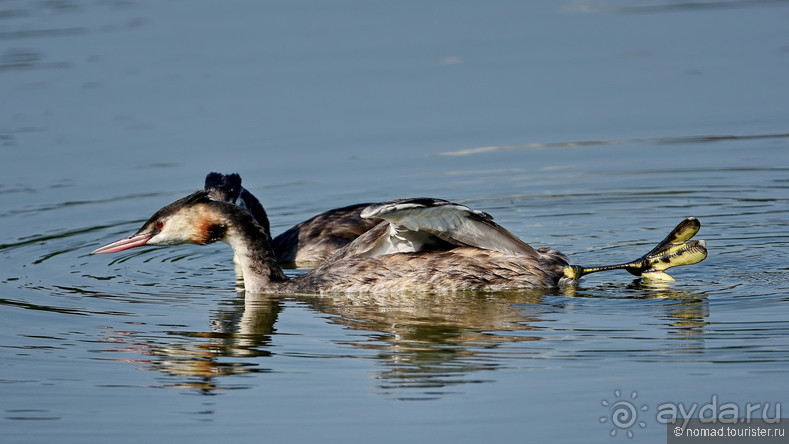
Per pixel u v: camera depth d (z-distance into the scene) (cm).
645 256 1259
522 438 906
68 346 1138
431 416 948
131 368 1077
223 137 1936
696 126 1917
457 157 1842
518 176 1756
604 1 2764
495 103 2050
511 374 1018
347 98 2092
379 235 1302
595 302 1210
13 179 1780
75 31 2509
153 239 1311
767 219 1513
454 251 1281
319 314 1223
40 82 2175
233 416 962
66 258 1480
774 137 1848
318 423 942
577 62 2258
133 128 1972
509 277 1261
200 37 2453
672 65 2222
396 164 1819
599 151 1839
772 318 1127
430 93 2108
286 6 2714
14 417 970
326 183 1756
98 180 1778
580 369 1020
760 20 2512
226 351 1114
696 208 1585
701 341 1071
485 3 2734
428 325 1163
